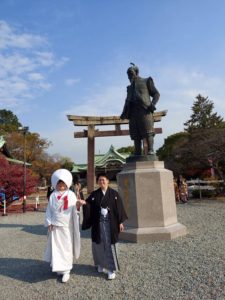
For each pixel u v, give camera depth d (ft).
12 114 226.99
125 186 26.45
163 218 25.29
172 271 16.75
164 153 125.29
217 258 18.26
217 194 70.38
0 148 90.48
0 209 61.11
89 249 23.76
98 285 15.67
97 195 17.53
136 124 28.02
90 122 75.31
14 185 61.05
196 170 90.89
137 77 28.89
